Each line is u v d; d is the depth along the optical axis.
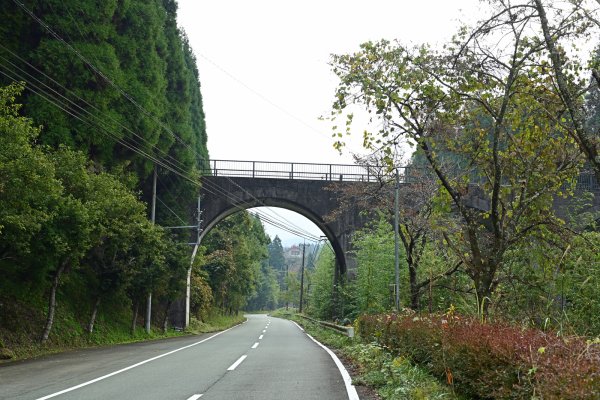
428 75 10.62
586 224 17.08
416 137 11.59
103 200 18.25
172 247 29.34
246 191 35.66
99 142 22.00
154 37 27.84
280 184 35.88
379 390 8.38
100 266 23.22
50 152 18.41
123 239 21.34
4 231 14.37
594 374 3.79
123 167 23.77
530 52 9.74
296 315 70.19
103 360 14.16
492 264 11.70
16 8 19.92
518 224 12.52
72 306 22.11
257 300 138.25
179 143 31.38
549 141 11.38
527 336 5.64
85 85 21.48
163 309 34.47
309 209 35.88
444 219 14.60
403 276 26.86
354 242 30.31
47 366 12.59
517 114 11.41
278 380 10.00
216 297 54.00
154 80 27.19
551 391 4.04
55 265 19.36
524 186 11.55
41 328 18.58
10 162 12.40
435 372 8.60
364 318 18.50
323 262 50.41
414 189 21.67
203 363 13.34
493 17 9.58
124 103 24.03
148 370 11.70
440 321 8.94
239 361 13.89
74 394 8.18
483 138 12.09
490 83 11.00
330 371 11.57
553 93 10.40
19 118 13.14
